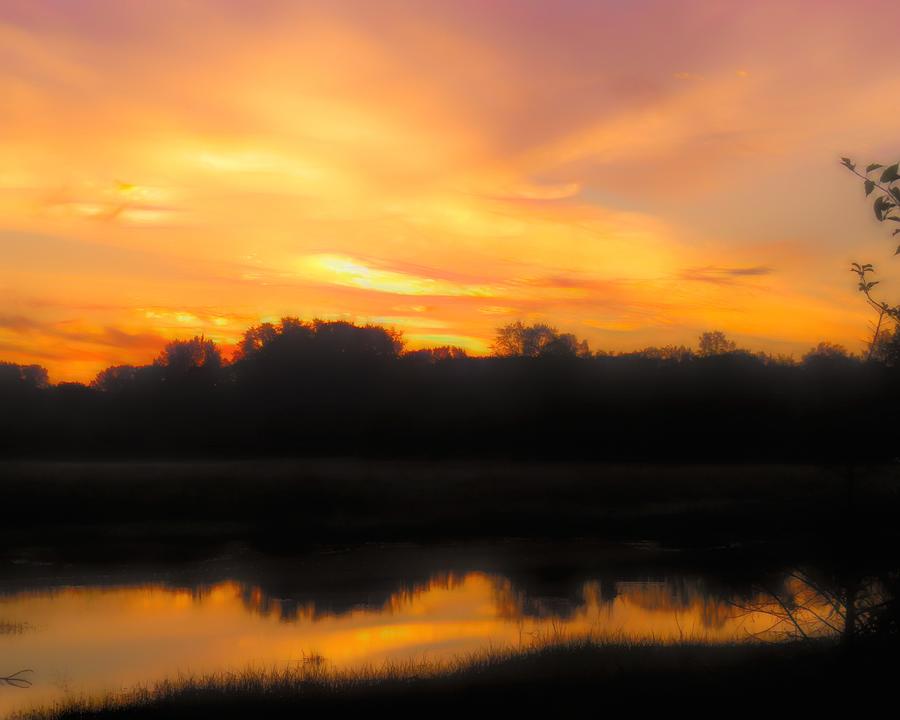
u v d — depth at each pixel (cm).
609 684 1026
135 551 3712
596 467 6041
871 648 719
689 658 1198
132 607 2517
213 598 2664
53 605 2541
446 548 3800
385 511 4781
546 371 7188
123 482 5094
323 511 4747
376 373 7650
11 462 6134
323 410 7356
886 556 753
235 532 4225
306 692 1198
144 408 7469
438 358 7925
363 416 7300
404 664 1569
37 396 7375
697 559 3356
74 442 6881
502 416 7075
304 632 2148
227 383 7781
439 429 7062
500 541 3994
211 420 7362
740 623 1925
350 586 2872
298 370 7562
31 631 2162
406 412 7269
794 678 818
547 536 4134
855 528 786
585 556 3512
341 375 7594
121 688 1479
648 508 4684
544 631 2066
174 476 5425
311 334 7781
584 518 4519
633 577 2970
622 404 6800
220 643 2019
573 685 1062
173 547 3822
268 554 3650
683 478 5316
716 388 5806
